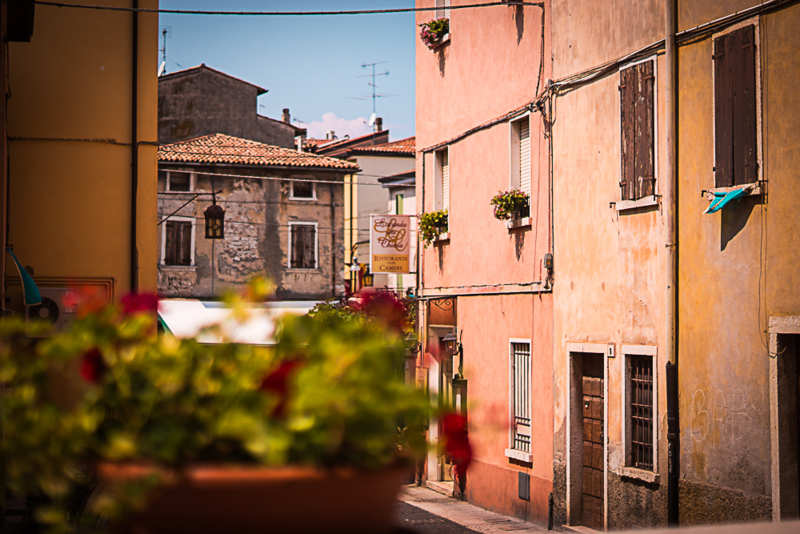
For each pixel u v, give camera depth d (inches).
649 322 417.7
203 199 1434.5
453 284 662.5
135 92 588.1
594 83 472.1
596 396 474.6
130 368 67.8
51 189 576.1
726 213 365.7
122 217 584.7
